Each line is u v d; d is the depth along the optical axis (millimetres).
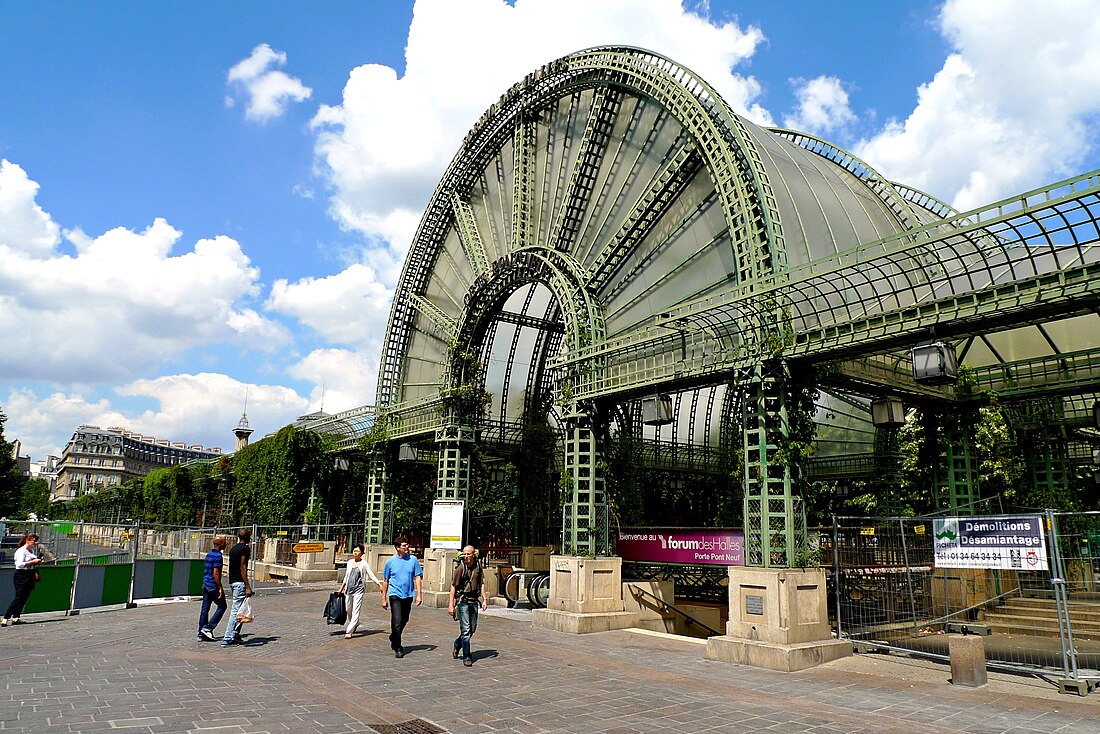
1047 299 11117
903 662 13438
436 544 23734
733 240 16062
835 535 14938
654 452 33594
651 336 17625
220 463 53750
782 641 13195
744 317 15375
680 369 17078
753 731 8656
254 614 20312
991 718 9383
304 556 33000
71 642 14812
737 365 15352
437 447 27172
